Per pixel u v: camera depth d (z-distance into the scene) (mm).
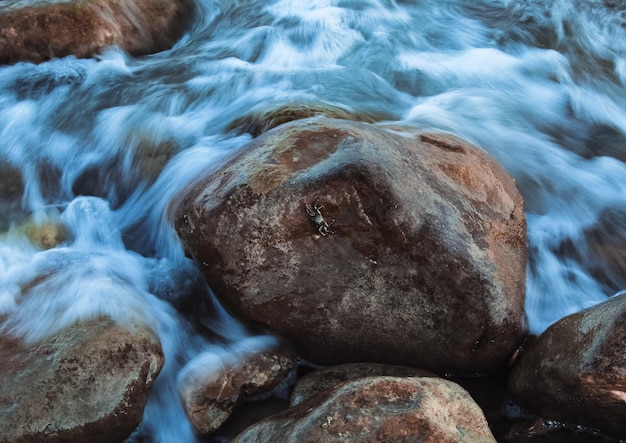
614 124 3539
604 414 2213
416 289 2363
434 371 2449
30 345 2330
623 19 4305
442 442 1891
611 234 2941
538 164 3225
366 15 4457
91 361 2275
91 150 3295
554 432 2305
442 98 3598
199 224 2449
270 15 4496
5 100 3602
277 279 2402
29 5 3820
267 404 2396
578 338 2262
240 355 2422
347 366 2418
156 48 4148
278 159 2479
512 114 3502
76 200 3094
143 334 2375
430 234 2354
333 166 2393
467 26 4355
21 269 2674
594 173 3205
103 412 2230
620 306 2238
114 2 3947
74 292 2523
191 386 2352
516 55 4012
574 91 3736
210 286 2498
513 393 2379
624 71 3928
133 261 2814
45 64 3783
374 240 2361
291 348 2482
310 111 3176
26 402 2199
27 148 3314
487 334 2361
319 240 2383
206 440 2314
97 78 3748
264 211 2393
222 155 3043
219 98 3564
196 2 4504
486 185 2602
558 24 4277
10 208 3041
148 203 3039
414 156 2545
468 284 2340
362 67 3875
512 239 2553
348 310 2396
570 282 2775
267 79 3736
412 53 4016
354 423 1939
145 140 3271
